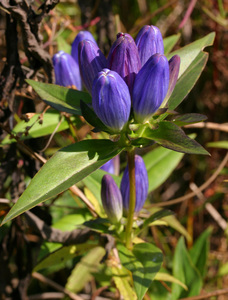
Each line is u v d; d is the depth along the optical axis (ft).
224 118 2.24
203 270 1.59
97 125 1.01
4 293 1.51
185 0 2.18
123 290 1.22
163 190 2.31
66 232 1.33
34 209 1.40
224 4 2.12
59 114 1.35
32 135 1.31
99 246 1.33
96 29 1.92
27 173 1.40
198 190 1.57
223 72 2.17
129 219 1.16
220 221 2.03
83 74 1.05
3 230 1.43
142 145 0.99
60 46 1.53
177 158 1.44
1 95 1.28
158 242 1.78
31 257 1.49
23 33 1.19
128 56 0.97
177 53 1.15
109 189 1.18
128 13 2.26
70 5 1.95
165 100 1.03
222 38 2.15
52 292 1.73
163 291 1.53
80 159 0.98
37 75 1.38
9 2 1.15
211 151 2.20
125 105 0.96
